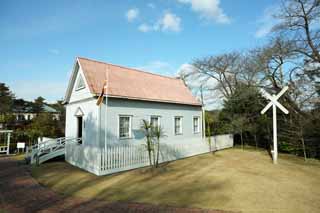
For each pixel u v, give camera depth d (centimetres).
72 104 1584
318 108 1380
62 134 2748
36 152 1313
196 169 1048
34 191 723
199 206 566
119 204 588
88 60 1486
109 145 1286
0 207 574
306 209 545
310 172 1002
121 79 1543
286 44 1444
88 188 754
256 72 1702
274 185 759
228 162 1241
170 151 1342
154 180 845
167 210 540
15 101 3925
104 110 1285
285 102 1562
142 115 1496
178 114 1812
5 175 991
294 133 1500
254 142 2164
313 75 1401
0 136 2361
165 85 1917
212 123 2277
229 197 636
